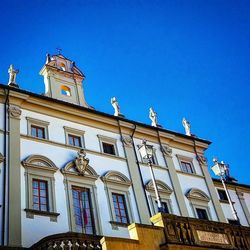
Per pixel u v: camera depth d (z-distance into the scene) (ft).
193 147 101.65
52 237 50.39
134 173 82.64
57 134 77.51
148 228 58.34
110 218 71.77
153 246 56.90
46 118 78.23
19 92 75.92
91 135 82.84
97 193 73.51
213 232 66.59
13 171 65.72
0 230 58.59
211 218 88.53
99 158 79.71
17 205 62.13
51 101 79.92
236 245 68.39
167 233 60.03
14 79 79.36
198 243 62.49
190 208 86.79
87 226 68.49
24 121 74.43
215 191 95.71
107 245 51.47
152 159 89.92
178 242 59.62
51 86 87.25
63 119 80.89
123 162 83.35
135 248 54.44
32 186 66.39
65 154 75.36
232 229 70.33
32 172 67.92
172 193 85.97
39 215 63.41
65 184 70.44
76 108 82.99
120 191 77.46
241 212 105.09
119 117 89.15
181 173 92.48
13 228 59.31
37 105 78.23
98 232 68.39
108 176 77.61
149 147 66.95
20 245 58.39
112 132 87.40
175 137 98.37
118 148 85.35
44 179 68.69
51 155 73.20
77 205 69.87
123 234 71.00
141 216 76.13
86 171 75.15
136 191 79.61
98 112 85.76
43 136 75.77
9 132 70.54
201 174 97.25
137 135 91.56
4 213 60.49
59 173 71.26
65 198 68.69
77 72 95.25
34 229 61.41
